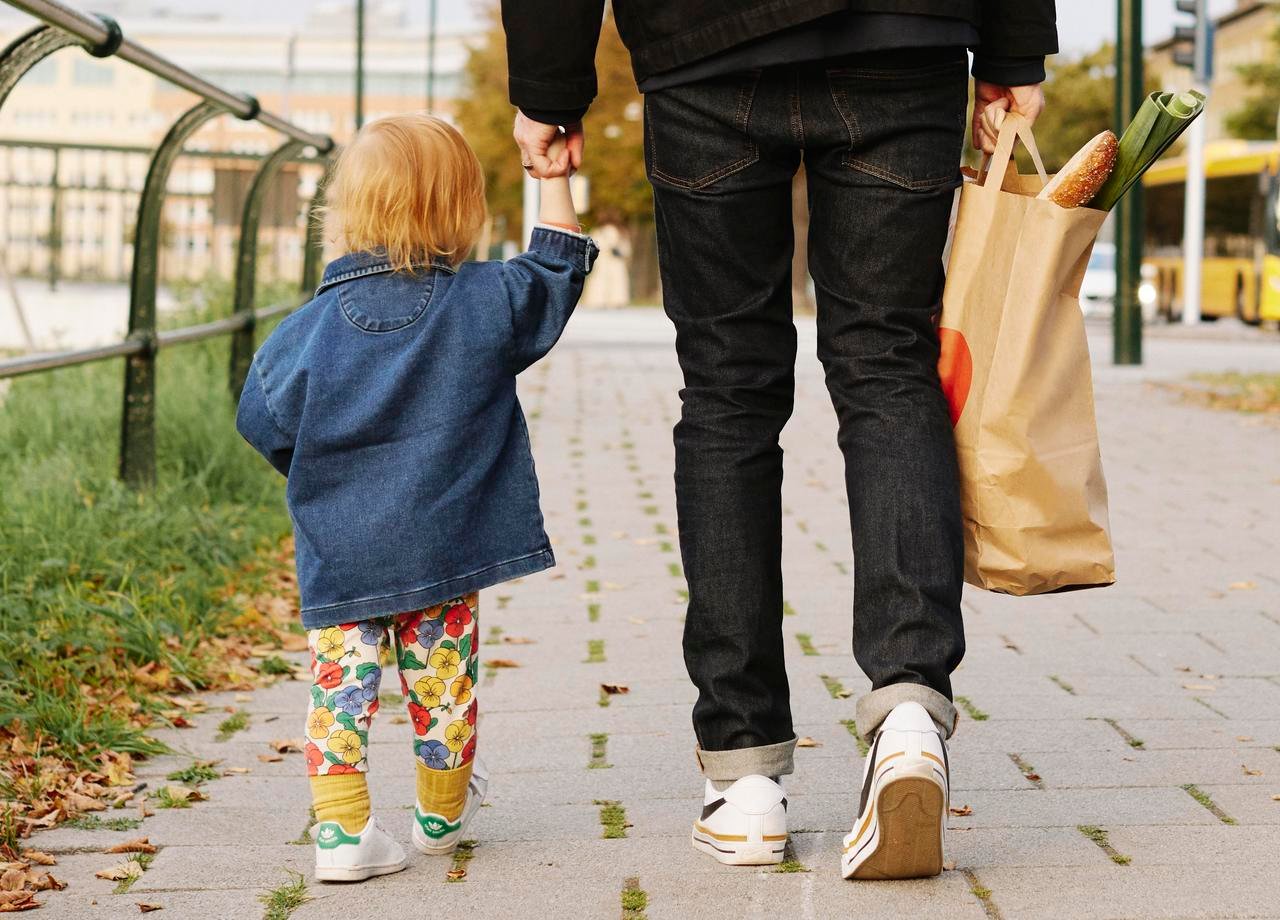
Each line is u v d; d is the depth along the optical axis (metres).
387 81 96.31
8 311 11.70
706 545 2.61
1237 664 4.36
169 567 5.25
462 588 2.63
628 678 4.26
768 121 2.48
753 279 2.59
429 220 2.66
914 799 2.33
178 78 5.40
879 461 2.49
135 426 6.26
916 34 2.40
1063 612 5.08
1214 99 68.69
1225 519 6.93
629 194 42.28
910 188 2.48
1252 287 27.50
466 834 2.95
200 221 12.02
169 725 3.80
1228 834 2.79
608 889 2.56
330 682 2.65
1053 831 2.82
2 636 3.84
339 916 2.49
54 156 12.55
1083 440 2.57
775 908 2.41
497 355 2.65
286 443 2.66
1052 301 2.54
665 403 12.09
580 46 2.60
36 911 2.54
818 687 4.10
